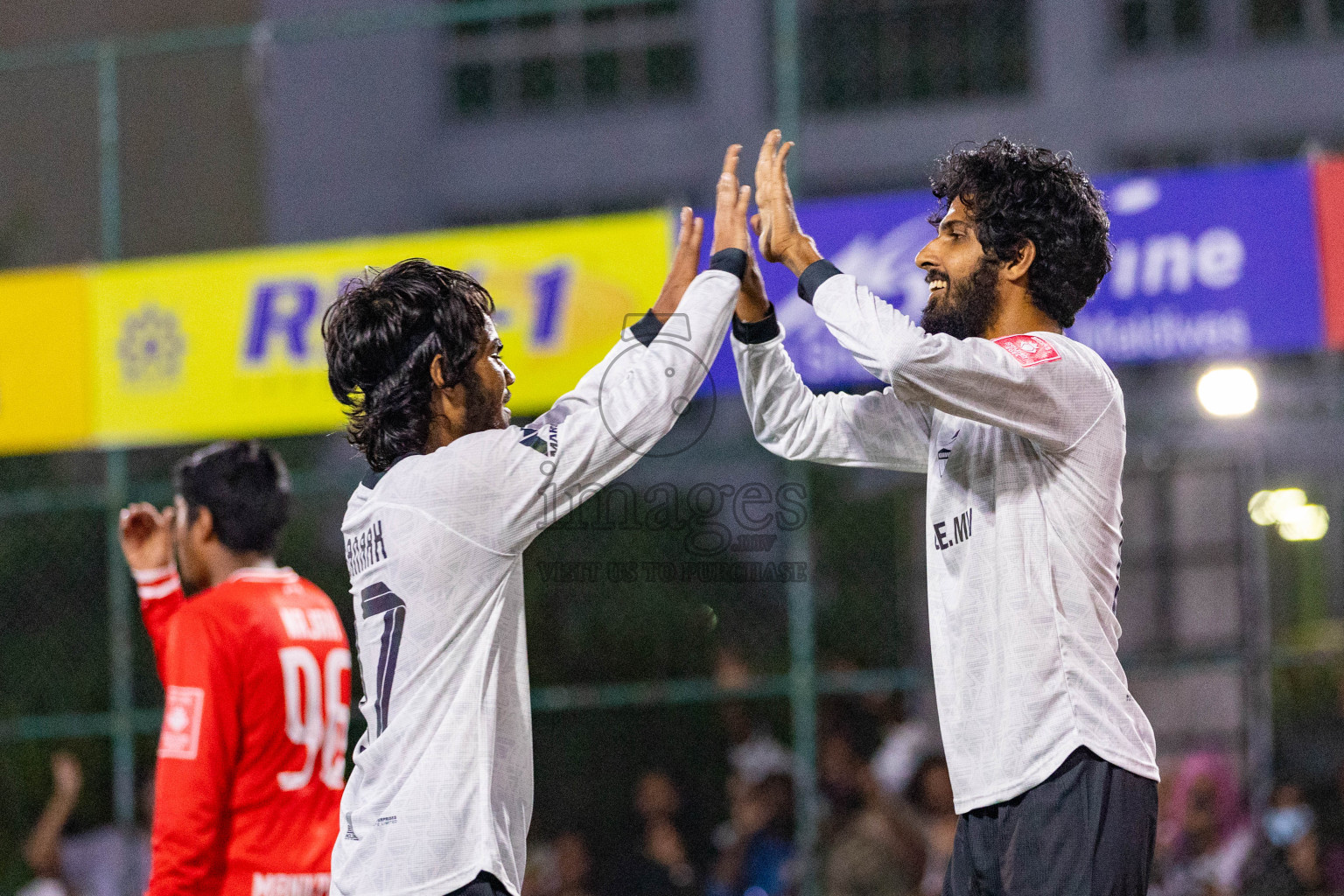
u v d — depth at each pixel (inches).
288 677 310.3
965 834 223.6
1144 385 789.2
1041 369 217.6
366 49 1219.2
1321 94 1082.1
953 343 213.8
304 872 306.8
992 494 223.1
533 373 594.2
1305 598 812.0
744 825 649.0
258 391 619.8
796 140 613.6
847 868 600.1
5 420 640.4
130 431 629.6
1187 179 561.3
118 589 640.4
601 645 745.6
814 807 581.9
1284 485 812.0
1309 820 605.3
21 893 689.6
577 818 735.1
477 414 240.4
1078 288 237.6
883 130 1073.5
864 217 570.9
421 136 1216.2
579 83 1209.4
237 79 1192.8
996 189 235.6
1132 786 213.9
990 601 219.6
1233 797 629.6
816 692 588.1
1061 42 1095.6
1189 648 658.2
